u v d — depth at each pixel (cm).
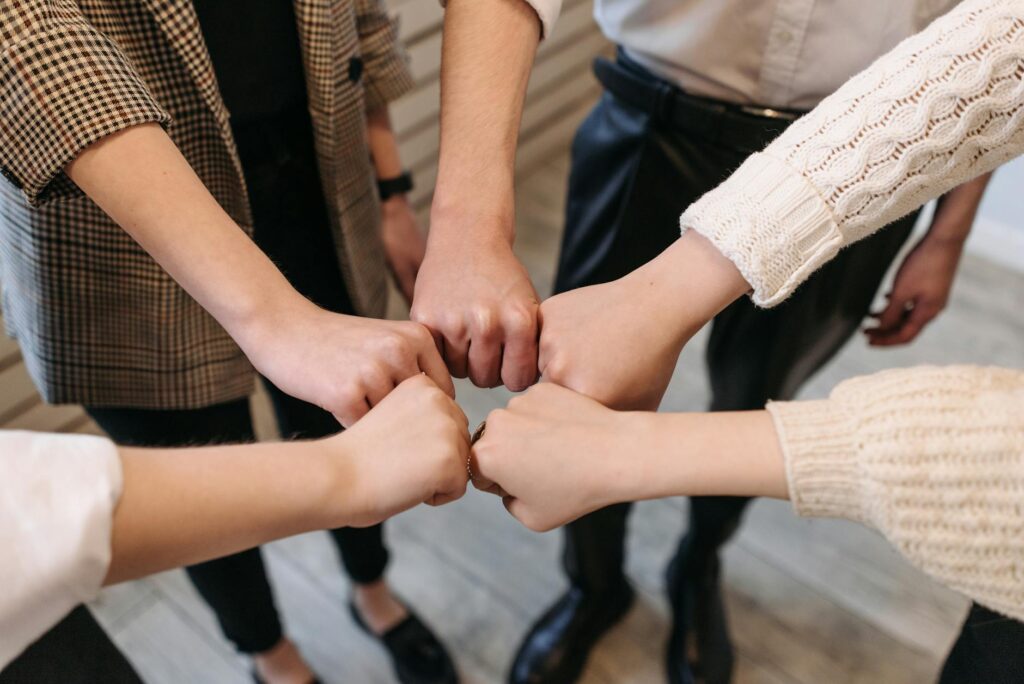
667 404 167
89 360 87
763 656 134
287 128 88
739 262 65
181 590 141
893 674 131
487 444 65
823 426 61
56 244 79
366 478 61
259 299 68
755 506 153
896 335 109
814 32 81
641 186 94
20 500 51
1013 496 56
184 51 73
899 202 65
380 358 66
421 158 191
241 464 58
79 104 64
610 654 134
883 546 147
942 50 63
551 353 69
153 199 66
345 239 94
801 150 65
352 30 87
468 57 77
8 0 63
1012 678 64
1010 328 189
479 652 136
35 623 51
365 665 134
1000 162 66
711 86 87
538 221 212
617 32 90
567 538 123
